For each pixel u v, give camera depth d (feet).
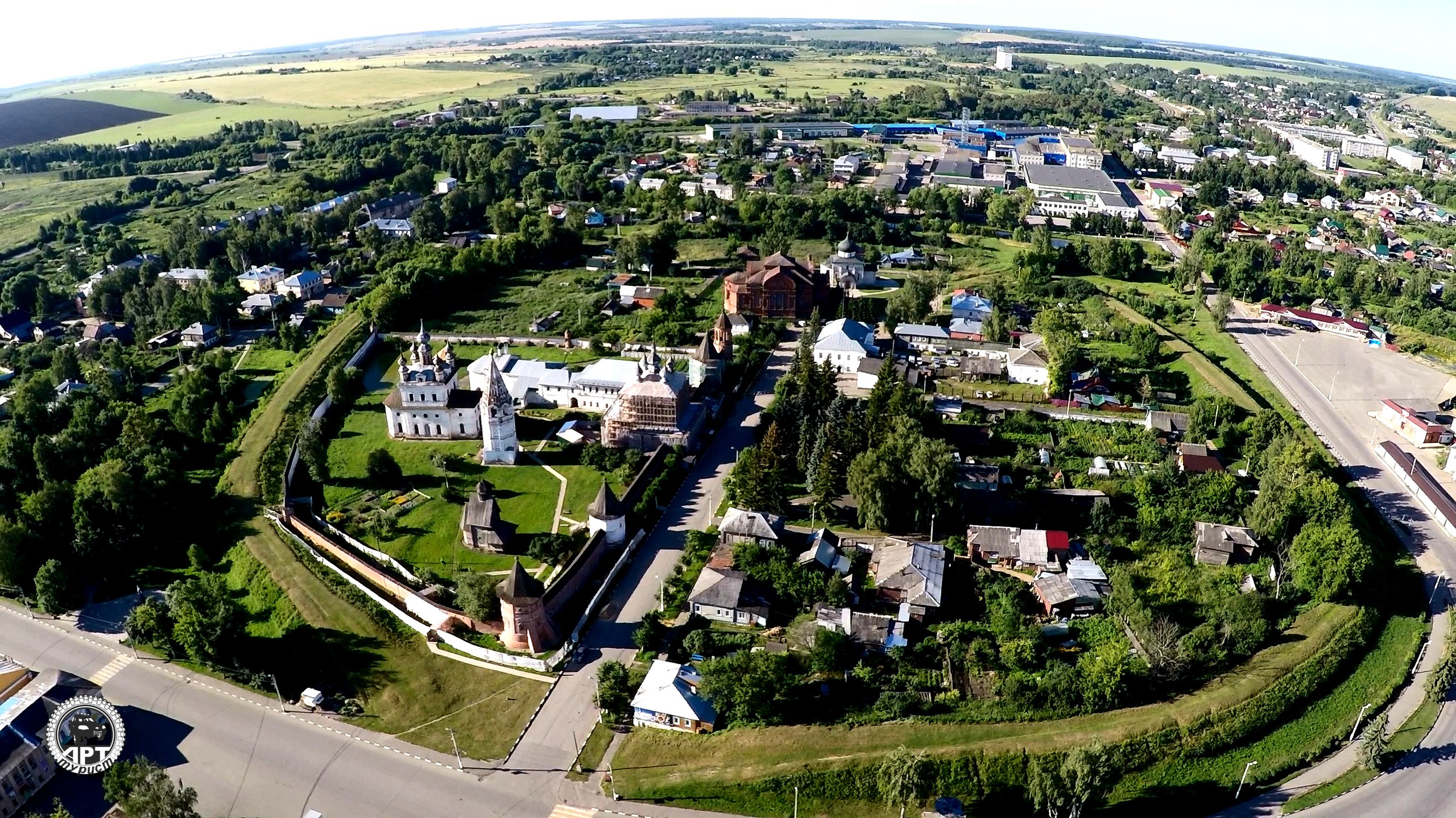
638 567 515.09
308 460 588.50
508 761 387.55
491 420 608.60
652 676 416.46
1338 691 425.28
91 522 523.70
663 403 625.82
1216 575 501.97
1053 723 395.55
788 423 643.04
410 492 588.09
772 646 444.55
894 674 428.97
